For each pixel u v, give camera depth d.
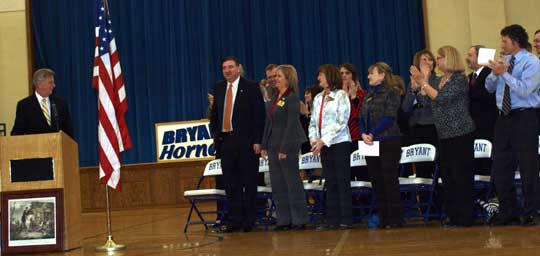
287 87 6.53
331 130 6.07
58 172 5.43
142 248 5.29
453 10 12.48
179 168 12.49
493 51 5.25
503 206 5.44
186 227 6.80
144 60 13.66
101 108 5.61
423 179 6.18
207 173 6.98
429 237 4.72
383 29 12.99
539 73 5.22
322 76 6.27
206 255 4.45
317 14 13.19
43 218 5.40
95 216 11.16
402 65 12.90
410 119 7.00
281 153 6.36
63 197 5.41
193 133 12.52
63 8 13.77
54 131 6.05
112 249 5.28
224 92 6.64
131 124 13.62
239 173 6.51
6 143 5.47
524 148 5.28
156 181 12.54
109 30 5.76
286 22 13.35
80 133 13.62
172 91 13.48
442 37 12.52
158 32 13.60
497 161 5.46
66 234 5.39
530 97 5.30
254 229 6.70
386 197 5.89
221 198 6.82
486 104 6.33
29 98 6.10
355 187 6.46
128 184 12.59
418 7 12.91
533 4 12.04
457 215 5.59
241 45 13.37
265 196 7.09
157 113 13.55
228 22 13.46
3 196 5.45
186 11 13.56
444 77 5.73
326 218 6.41
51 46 13.77
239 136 6.47
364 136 5.86
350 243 4.66
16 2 13.56
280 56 13.25
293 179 6.38
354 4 13.10
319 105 6.30
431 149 6.15
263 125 6.50
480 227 5.35
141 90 13.59
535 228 4.92
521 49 5.41
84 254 5.07
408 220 6.82
